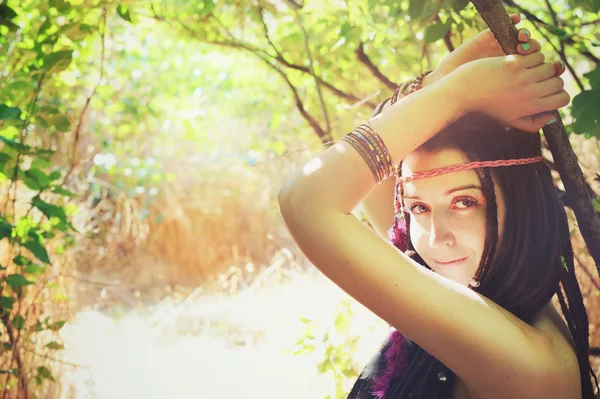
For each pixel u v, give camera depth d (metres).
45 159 2.64
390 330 1.35
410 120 1.06
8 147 2.58
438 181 1.14
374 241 1.03
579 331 1.19
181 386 4.52
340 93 3.47
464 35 2.53
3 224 2.51
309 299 6.13
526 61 1.05
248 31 3.90
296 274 7.07
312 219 1.02
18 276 2.67
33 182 2.62
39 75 2.61
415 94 1.08
